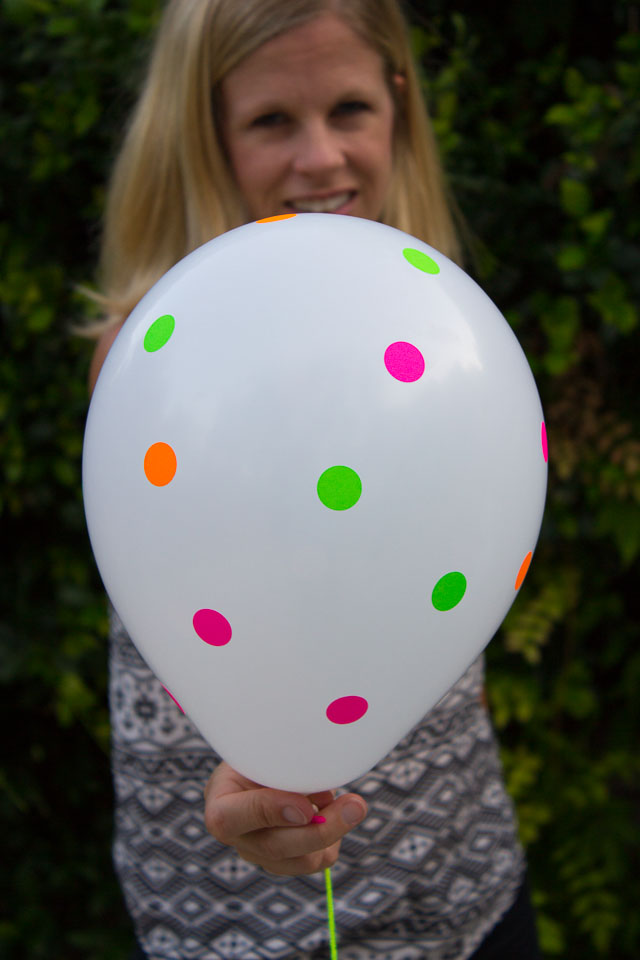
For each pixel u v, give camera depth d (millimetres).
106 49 1068
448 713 735
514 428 538
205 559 505
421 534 502
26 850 1290
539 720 1302
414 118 835
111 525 542
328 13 697
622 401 1189
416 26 1149
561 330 1102
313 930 712
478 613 546
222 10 707
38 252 1154
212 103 743
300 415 492
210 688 539
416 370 505
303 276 520
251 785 613
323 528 490
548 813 1270
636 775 1354
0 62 1111
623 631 1329
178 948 727
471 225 1120
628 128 1036
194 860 720
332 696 522
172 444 508
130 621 575
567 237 1115
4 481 1146
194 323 521
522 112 1165
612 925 1266
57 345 1146
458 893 743
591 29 1166
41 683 1217
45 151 1104
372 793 708
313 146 715
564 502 1190
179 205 793
